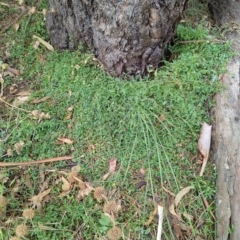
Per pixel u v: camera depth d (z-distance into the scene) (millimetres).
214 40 1405
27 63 1425
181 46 1416
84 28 1304
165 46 1340
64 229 1101
